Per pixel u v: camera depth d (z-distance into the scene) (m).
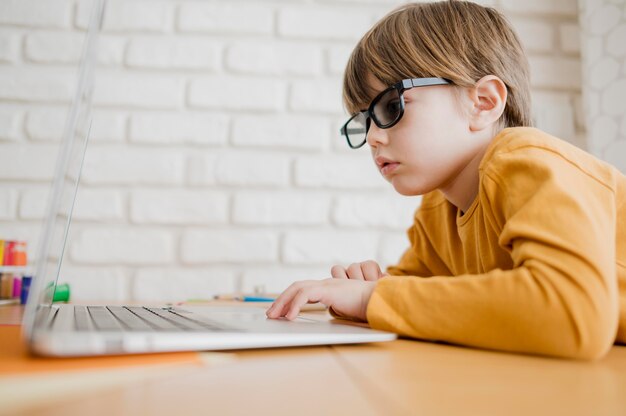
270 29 1.51
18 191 1.37
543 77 1.52
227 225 1.43
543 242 0.48
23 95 1.41
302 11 1.53
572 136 1.50
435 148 0.75
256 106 1.48
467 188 0.80
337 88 1.50
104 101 1.43
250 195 1.44
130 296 1.37
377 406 0.25
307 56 1.51
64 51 1.45
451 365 0.38
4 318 0.71
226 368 0.35
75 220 1.38
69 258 1.36
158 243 1.40
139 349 0.33
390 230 1.46
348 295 0.60
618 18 1.37
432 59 0.77
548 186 0.52
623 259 0.64
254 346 0.39
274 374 0.33
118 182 1.40
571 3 1.54
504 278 0.47
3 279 1.15
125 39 1.46
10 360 0.32
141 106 1.44
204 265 1.41
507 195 0.56
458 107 0.77
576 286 0.45
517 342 0.45
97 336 0.32
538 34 1.54
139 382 0.29
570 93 1.53
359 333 0.45
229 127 1.46
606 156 1.38
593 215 0.51
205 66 1.48
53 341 0.31
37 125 1.40
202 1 1.50
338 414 0.24
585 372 0.37
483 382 0.32
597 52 1.43
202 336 0.36
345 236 1.45
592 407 0.26
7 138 1.39
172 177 1.42
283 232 1.44
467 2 0.87
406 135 0.75
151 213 1.40
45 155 1.40
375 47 0.81
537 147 0.58
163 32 1.48
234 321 0.54
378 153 0.78
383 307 0.51
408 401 0.27
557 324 0.44
